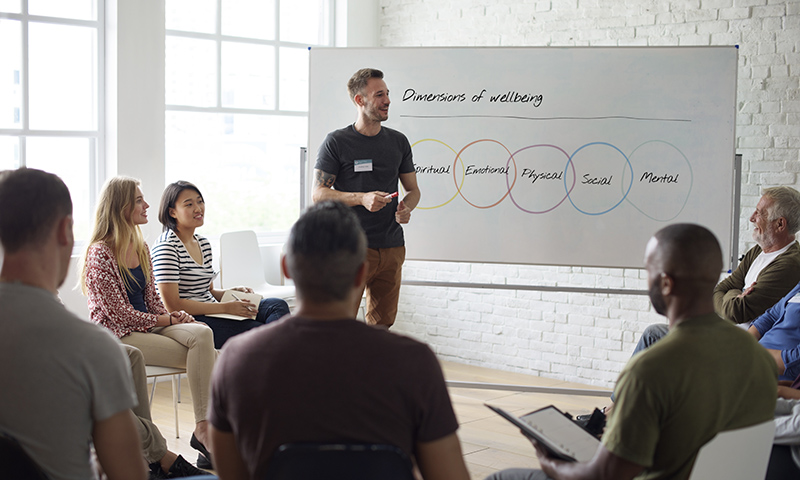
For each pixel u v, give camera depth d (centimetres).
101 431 147
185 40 486
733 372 155
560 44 482
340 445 124
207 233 511
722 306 333
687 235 161
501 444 353
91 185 446
